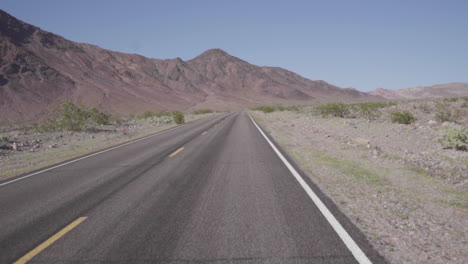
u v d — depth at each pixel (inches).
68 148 580.7
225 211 188.7
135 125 1268.5
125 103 5575.8
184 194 228.8
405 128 596.1
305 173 285.0
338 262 124.9
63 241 154.2
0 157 497.0
